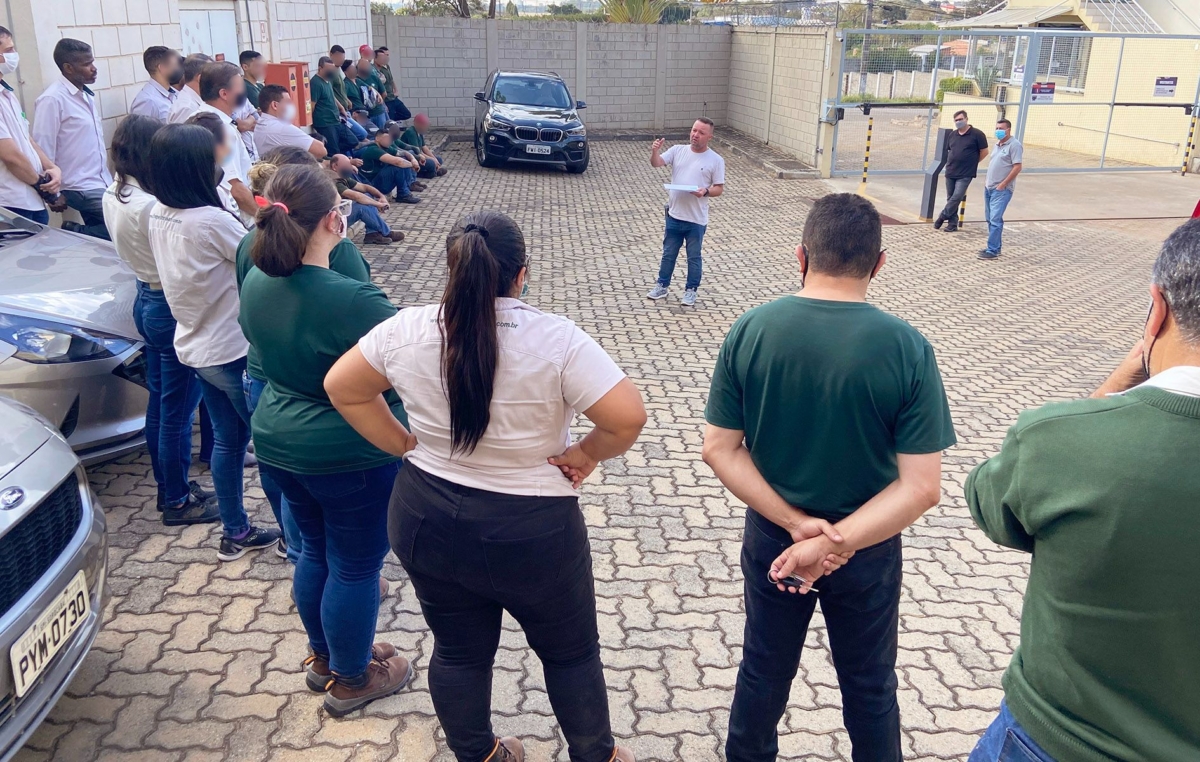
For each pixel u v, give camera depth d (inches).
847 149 676.1
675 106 866.8
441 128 821.9
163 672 126.6
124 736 114.7
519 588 86.6
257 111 276.7
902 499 81.4
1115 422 57.9
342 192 391.5
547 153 614.9
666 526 174.9
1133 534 55.8
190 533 161.8
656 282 362.9
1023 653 65.9
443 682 94.9
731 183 620.7
